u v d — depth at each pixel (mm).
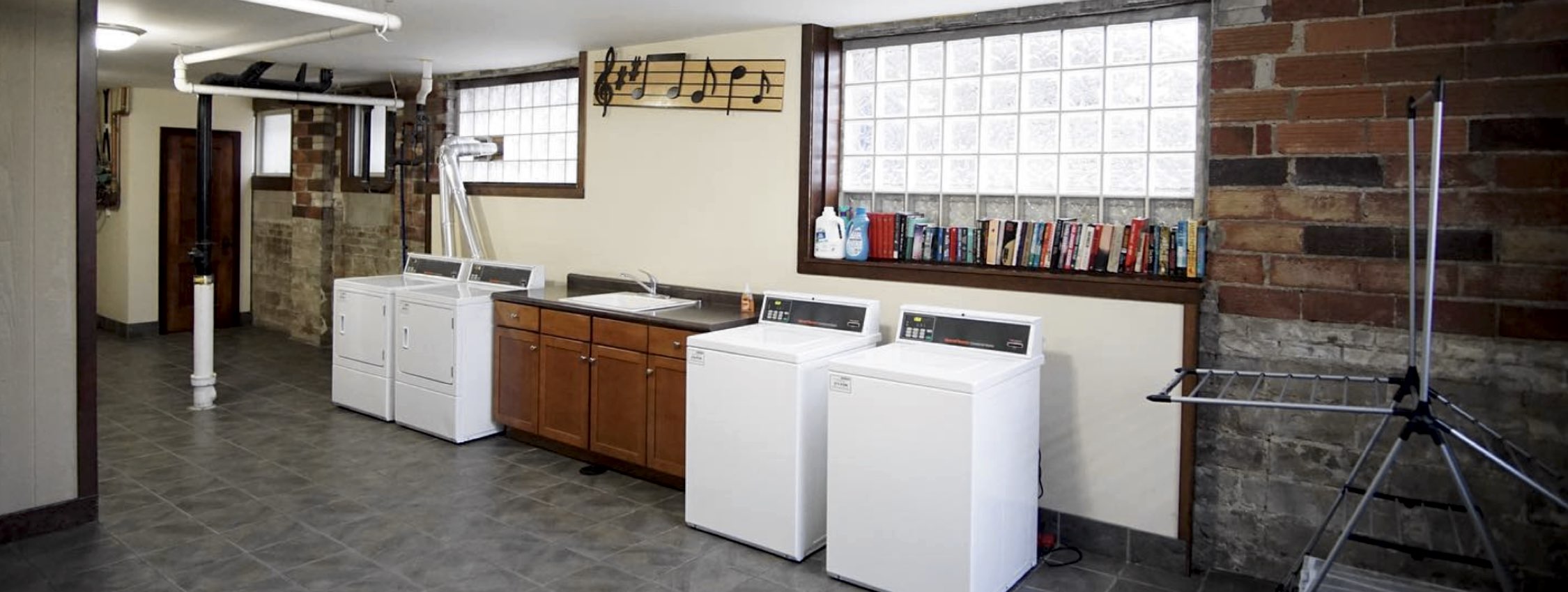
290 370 6703
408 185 6773
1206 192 3584
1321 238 3148
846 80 4531
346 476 4359
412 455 4715
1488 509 2963
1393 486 3104
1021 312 3762
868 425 3182
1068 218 3945
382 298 5281
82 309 3662
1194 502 3455
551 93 5836
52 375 3598
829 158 4496
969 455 2951
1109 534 3607
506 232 5930
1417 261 2994
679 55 4867
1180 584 3348
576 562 3436
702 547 3602
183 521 3748
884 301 4145
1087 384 3615
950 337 3535
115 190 8039
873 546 3201
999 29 4070
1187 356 3383
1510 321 2881
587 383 4527
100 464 4445
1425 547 3059
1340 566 2953
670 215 4992
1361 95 3049
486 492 4168
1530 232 2834
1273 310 3252
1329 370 3166
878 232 4312
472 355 4945
